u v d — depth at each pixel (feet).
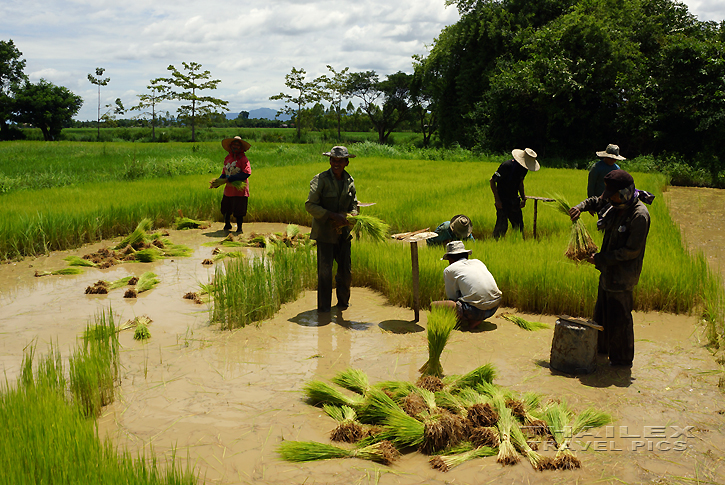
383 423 12.44
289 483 10.25
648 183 64.80
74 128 447.83
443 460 10.94
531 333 19.13
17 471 9.09
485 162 105.50
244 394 14.19
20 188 54.24
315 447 11.18
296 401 13.83
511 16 131.54
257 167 87.92
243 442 11.76
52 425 10.39
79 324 19.71
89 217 35.32
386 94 270.87
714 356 16.75
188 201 43.78
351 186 21.59
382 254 25.95
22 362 14.51
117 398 13.88
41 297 23.18
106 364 14.17
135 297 23.36
